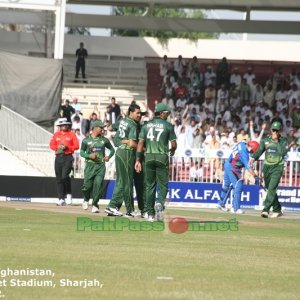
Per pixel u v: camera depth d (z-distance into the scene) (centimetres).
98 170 5206
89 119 8631
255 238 3812
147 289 2373
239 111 9375
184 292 2341
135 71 10712
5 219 4450
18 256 2906
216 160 6650
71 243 3331
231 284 2497
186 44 11081
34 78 8394
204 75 9781
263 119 9250
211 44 11112
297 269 2841
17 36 10706
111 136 7412
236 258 3062
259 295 2336
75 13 10981
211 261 2961
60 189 5978
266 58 11131
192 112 9338
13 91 8362
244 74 9869
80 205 6097
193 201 6638
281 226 4625
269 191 5322
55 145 5984
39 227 3981
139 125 4669
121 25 11056
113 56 10944
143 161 4622
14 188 6688
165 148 4378
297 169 6562
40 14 10056
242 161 5831
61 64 8438
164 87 9725
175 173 6662
